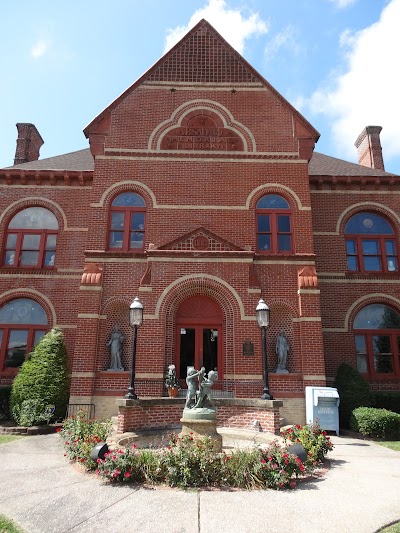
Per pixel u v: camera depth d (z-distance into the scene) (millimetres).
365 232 19359
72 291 17859
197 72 18719
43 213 19109
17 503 6180
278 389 14930
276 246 16781
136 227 16922
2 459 9000
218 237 16234
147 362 14852
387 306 18312
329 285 18312
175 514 5820
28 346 17328
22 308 17781
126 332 15703
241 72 18797
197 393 9875
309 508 6152
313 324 15477
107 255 16078
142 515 5773
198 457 7387
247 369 14875
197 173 17344
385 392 16609
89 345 14984
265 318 12734
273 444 8156
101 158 17375
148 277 15656
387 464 9195
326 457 9781
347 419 14859
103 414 14445
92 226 16516
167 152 17531
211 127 17953
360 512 6039
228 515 5820
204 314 16031
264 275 16125
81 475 7680
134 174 17250
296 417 14602
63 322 17469
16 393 13898
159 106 18172
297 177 17438
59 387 14203
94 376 14805
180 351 15688
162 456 7520
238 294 15602
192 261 15891
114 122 17844
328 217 19234
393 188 19719
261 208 17234
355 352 17562
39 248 18547
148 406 11664
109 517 5688
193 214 16844
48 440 11516
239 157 17594
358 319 18141
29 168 19875
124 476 7156
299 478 7742
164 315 15312
